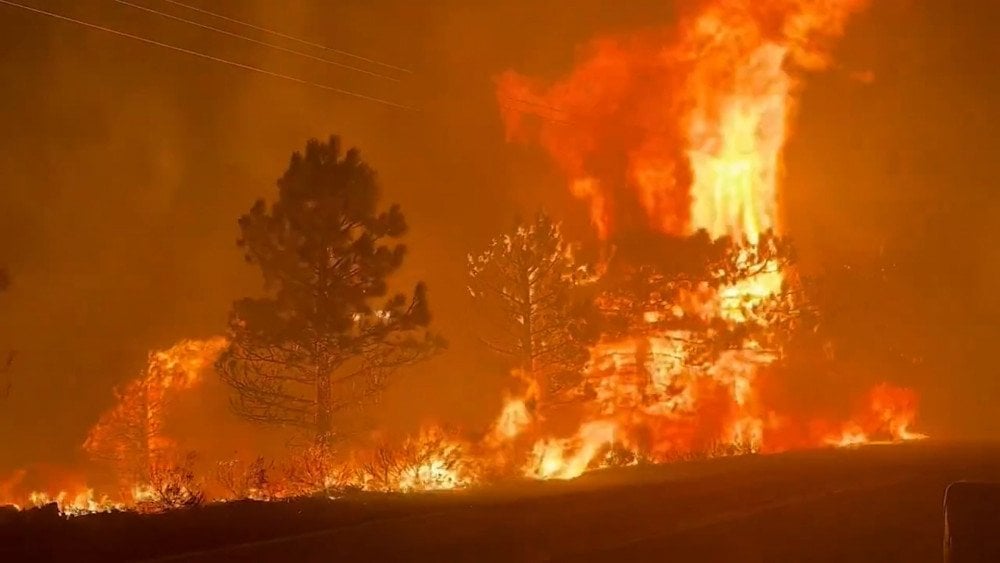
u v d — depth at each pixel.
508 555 13.73
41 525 14.34
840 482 22.91
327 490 20.34
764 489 21.53
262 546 13.12
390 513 16.73
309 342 24.95
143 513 16.34
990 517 9.69
